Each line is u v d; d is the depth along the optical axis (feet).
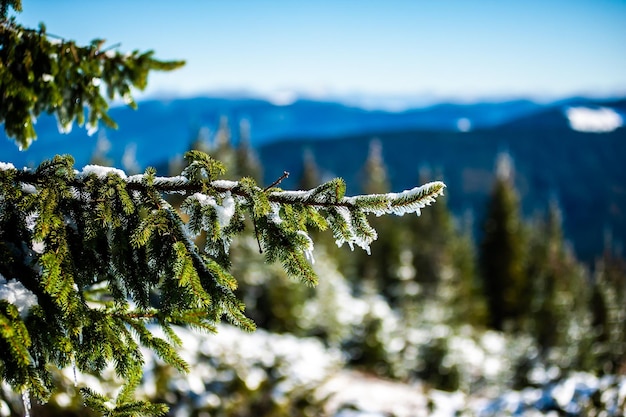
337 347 57.41
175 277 6.67
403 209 6.88
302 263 7.12
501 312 113.91
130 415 7.53
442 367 55.26
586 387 23.58
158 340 7.47
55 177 7.04
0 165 7.08
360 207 6.98
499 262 116.06
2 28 8.63
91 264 6.93
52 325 6.65
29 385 6.15
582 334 68.64
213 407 25.50
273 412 28.19
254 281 55.01
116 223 6.79
